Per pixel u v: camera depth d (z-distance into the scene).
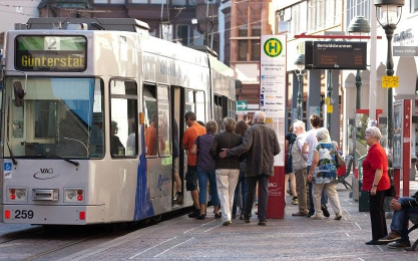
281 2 94.19
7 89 27.19
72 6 102.38
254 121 28.66
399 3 31.16
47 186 26.73
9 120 27.14
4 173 26.98
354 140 39.44
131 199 28.08
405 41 52.66
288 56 92.12
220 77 42.69
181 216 33.19
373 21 38.31
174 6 129.88
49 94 26.98
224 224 28.70
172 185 32.09
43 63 27.03
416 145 55.62
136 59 28.58
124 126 27.81
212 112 38.78
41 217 26.77
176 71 32.84
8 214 26.91
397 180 30.31
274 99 30.39
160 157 30.64
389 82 31.36
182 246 23.59
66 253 24.36
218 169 28.58
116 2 130.38
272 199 30.86
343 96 75.25
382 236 23.02
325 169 29.98
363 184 23.03
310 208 31.44
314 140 30.98
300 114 67.56
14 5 93.75
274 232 26.69
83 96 26.89
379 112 38.69
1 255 23.75
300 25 88.12
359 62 45.44
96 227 31.11
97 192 26.73
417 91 56.16
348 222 29.45
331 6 78.06
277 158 30.77
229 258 21.11
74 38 26.98
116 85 27.44
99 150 26.81
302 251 22.16
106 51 27.16
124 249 23.20
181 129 33.41
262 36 30.20
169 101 31.83
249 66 114.94
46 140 26.91
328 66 45.38
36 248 25.34
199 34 127.75
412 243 23.17
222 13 122.25
